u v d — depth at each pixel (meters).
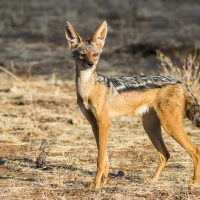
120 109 21.34
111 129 26.78
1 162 23.22
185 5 57.41
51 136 26.02
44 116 28.78
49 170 22.30
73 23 50.06
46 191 19.41
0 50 42.41
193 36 44.94
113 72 36.28
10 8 54.94
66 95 32.28
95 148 24.61
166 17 52.53
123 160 23.23
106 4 56.03
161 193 19.22
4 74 36.69
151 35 45.81
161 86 21.22
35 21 50.97
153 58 39.19
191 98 21.22
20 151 24.44
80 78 20.95
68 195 19.12
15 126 27.33
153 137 21.66
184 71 30.64
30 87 33.75
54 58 40.56
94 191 19.33
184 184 20.00
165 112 21.00
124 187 19.75
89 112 21.16
